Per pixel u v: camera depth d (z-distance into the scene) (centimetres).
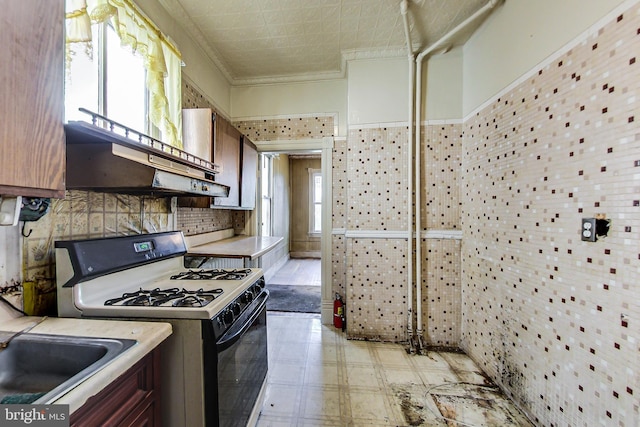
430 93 247
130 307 108
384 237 256
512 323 174
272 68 277
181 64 192
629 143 106
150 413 93
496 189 192
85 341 86
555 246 141
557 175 140
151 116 159
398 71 252
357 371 208
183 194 165
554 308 141
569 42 132
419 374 204
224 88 290
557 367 139
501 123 186
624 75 108
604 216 115
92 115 96
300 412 165
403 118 252
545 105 148
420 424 156
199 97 236
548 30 145
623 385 107
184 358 105
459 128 243
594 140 120
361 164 258
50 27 79
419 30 220
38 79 76
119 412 77
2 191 68
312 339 260
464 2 189
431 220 249
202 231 249
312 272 537
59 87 82
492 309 196
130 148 109
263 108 303
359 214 259
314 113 297
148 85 157
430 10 197
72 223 123
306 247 693
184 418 106
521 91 167
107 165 113
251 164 284
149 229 174
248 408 143
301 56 256
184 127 196
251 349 149
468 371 208
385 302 256
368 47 243
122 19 136
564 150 136
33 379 86
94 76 132
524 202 164
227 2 186
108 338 88
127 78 155
